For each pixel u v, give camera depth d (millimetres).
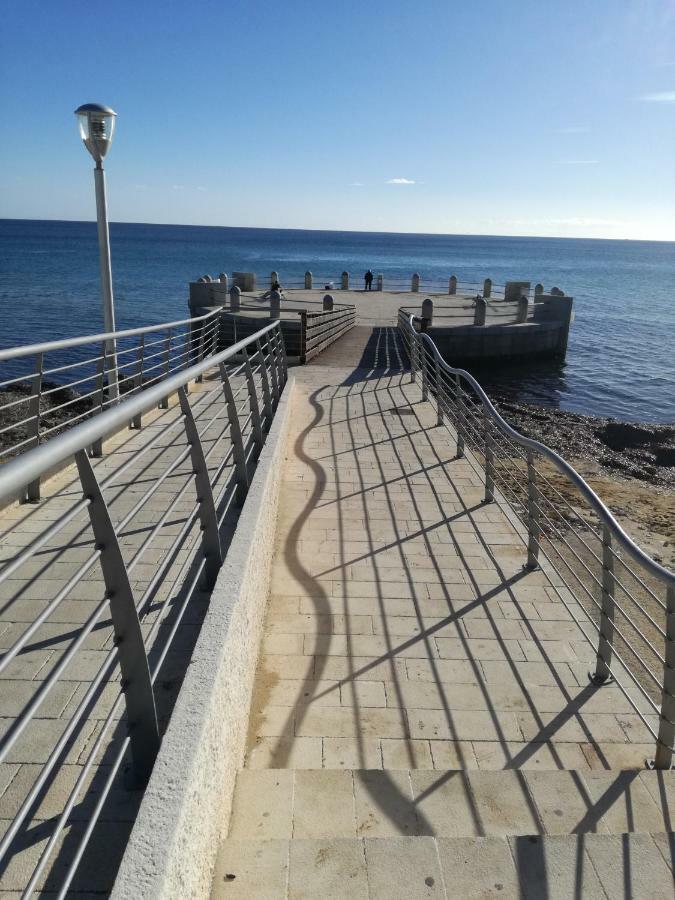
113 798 2354
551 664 4457
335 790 3096
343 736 3723
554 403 21906
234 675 3100
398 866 2438
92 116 7863
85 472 2021
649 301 61781
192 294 24484
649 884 2391
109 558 2139
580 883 2387
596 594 6793
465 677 4281
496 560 5863
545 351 25438
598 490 10977
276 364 10375
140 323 38188
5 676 3029
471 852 2490
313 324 16844
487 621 4922
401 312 22188
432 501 7152
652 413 21344
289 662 4367
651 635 6062
